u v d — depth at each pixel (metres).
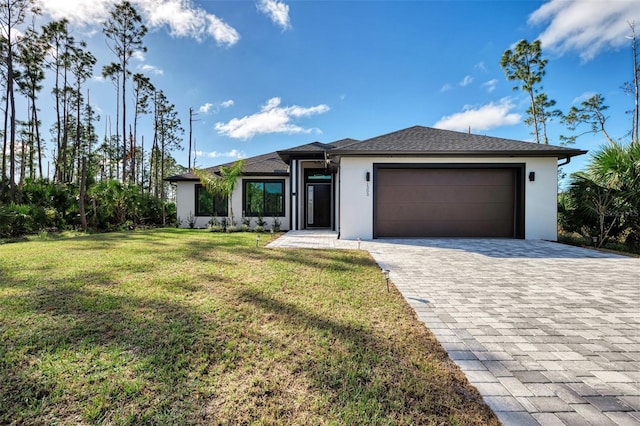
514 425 1.85
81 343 2.82
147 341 2.87
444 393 2.17
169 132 33.47
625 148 9.65
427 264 6.66
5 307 3.69
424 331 3.21
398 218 11.53
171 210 19.25
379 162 11.14
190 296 4.21
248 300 4.09
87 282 4.80
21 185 14.50
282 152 14.40
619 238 9.66
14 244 8.86
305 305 3.93
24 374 2.32
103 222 14.02
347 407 2.01
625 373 2.44
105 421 1.85
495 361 2.62
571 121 25.36
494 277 5.56
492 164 11.04
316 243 9.89
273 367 2.48
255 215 15.75
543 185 10.96
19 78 18.77
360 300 4.18
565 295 4.52
